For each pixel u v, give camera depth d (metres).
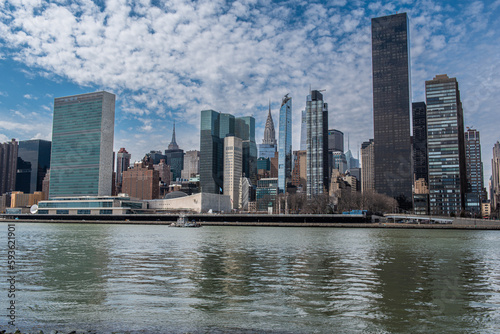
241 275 63.53
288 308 44.19
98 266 72.94
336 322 39.75
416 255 93.81
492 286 56.78
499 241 143.00
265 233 189.25
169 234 178.00
